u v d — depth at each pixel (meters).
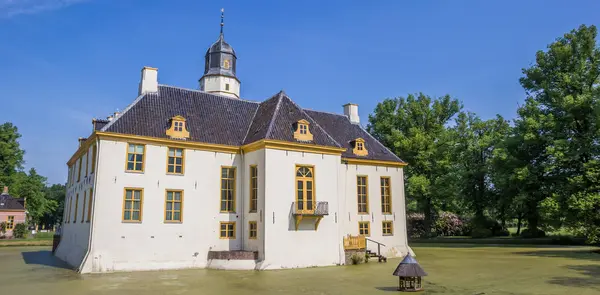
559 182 34.53
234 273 20.94
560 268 20.70
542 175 36.03
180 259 23.11
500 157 37.03
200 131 25.44
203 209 24.27
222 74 35.34
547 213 31.59
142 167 23.00
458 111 50.00
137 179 22.67
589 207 28.56
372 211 29.30
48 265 24.98
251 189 24.80
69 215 30.53
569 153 32.31
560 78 35.59
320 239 24.34
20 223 58.38
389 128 49.28
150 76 26.14
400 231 30.28
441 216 52.56
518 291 14.74
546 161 36.66
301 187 24.39
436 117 48.69
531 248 33.72
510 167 37.34
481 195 45.84
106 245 21.44
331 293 15.12
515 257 26.92
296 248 23.44
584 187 30.59
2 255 32.97
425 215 48.66
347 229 27.83
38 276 19.83
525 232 41.91
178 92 27.11
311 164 24.97
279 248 22.92
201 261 23.61
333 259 24.48
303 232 23.88
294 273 20.83
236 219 25.08
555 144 32.81
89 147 25.52
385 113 50.94
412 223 51.22
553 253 28.77
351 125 33.38
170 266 22.69
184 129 24.59
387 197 30.47
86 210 23.94
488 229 46.59
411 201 50.44
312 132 26.03
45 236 63.78
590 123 33.34
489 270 20.86
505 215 43.31
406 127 49.03
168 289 16.05
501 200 39.94
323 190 25.06
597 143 32.34
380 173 30.34
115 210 21.91
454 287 16.00
